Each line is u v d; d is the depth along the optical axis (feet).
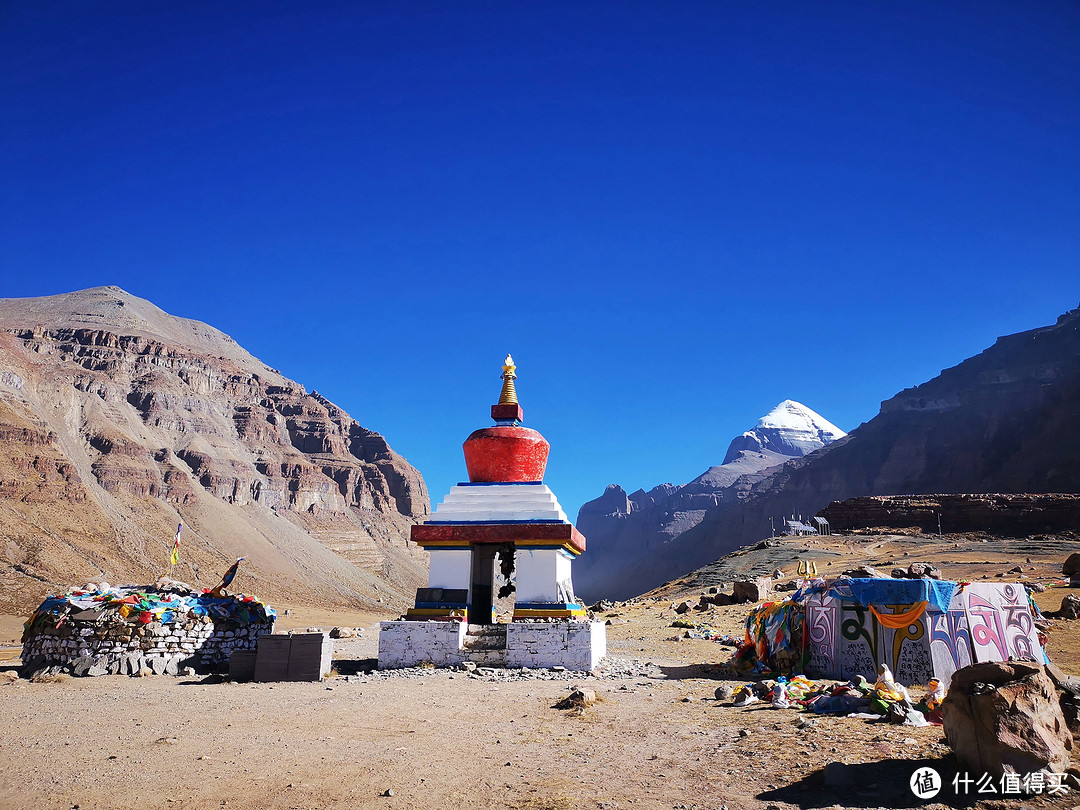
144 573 519.60
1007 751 30.96
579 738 44.93
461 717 51.85
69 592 85.92
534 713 52.95
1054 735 31.86
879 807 30.50
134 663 78.95
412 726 48.98
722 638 102.73
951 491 592.19
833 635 64.49
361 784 36.17
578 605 85.92
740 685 59.77
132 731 48.06
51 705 58.75
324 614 421.18
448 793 34.68
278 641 72.64
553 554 82.79
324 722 50.42
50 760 40.78
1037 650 61.46
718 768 37.29
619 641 105.29
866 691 50.29
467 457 92.22
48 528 509.35
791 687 54.90
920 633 60.75
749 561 260.83
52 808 33.09
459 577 83.76
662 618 136.56
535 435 91.81
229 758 41.01
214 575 584.40
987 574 185.98
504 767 38.81
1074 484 491.72
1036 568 183.83
